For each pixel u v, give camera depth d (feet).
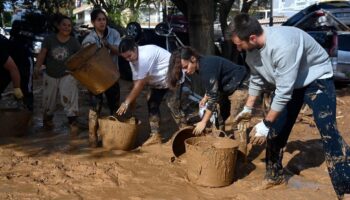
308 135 22.99
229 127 22.44
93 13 21.90
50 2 54.54
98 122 20.56
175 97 20.45
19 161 18.69
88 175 17.33
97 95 20.20
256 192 16.12
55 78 22.61
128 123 20.13
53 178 16.96
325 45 37.47
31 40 35.73
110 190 16.07
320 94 14.30
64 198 15.34
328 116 14.25
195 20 27.76
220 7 57.62
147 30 43.78
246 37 13.73
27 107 25.68
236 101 23.22
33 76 23.26
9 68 20.86
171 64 17.80
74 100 22.57
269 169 16.44
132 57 18.76
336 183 14.33
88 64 19.13
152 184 16.65
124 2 117.91
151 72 19.40
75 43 22.70
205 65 17.40
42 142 21.59
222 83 18.15
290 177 17.67
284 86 13.74
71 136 22.68
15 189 15.88
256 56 14.52
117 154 19.75
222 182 16.43
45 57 22.79
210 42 27.99
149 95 20.74
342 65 36.91
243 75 18.22
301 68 14.29
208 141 17.56
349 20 50.14
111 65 19.77
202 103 18.54
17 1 56.70
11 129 22.25
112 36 22.36
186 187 16.43
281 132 15.85
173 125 24.91
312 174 17.93
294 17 49.62
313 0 94.22
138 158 19.29
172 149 18.85
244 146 18.62
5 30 72.08
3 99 31.01
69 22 22.40
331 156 14.32
